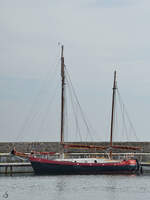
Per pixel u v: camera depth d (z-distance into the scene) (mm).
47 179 90250
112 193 74812
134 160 103062
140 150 112750
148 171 107812
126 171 101938
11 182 85625
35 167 97875
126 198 70625
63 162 98688
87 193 74688
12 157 103438
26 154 99062
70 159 100438
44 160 98000
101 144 115688
